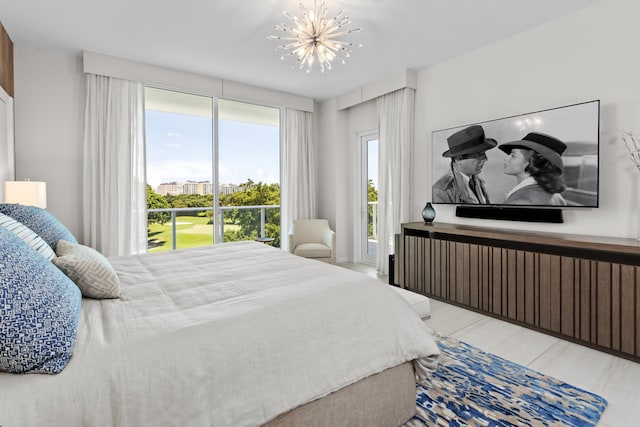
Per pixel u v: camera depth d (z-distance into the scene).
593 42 2.66
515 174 3.07
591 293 2.31
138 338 1.03
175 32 3.11
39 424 0.77
